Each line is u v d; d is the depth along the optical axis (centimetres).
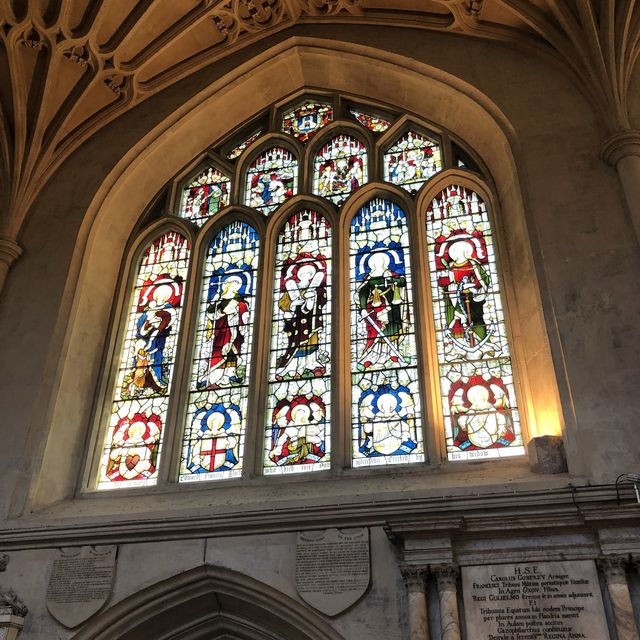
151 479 902
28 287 1002
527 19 1020
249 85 1174
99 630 748
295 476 848
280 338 963
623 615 632
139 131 1137
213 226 1095
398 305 947
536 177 914
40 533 800
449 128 1087
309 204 1073
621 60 942
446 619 659
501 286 929
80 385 964
